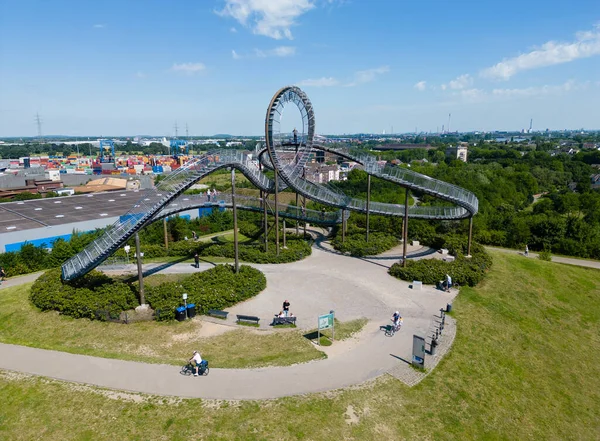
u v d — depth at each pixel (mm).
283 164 47656
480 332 31219
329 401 21688
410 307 35000
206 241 56938
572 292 43125
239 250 49844
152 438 18922
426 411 21859
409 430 20391
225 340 28672
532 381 26984
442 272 41125
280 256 48094
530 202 114438
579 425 24188
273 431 19438
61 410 20828
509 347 30156
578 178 142000
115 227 34906
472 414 22359
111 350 27328
